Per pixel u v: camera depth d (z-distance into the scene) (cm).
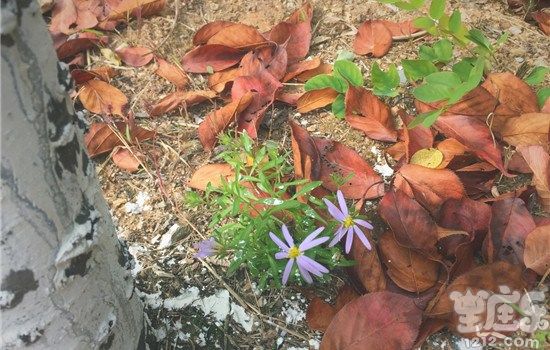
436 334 31
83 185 22
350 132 39
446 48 39
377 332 29
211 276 33
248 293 33
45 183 20
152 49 44
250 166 35
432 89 34
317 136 39
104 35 45
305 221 32
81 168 22
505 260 31
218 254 32
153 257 34
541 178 34
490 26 44
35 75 19
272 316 32
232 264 30
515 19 45
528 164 34
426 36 43
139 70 43
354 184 35
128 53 43
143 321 30
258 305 32
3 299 20
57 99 20
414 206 32
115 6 46
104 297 25
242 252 31
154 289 33
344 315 29
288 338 31
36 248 20
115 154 38
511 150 37
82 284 23
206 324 32
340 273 33
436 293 31
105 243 24
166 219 36
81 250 22
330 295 32
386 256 32
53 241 21
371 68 42
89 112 41
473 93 37
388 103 40
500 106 37
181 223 35
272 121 40
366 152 38
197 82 42
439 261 31
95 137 38
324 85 39
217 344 31
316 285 33
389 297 29
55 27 44
